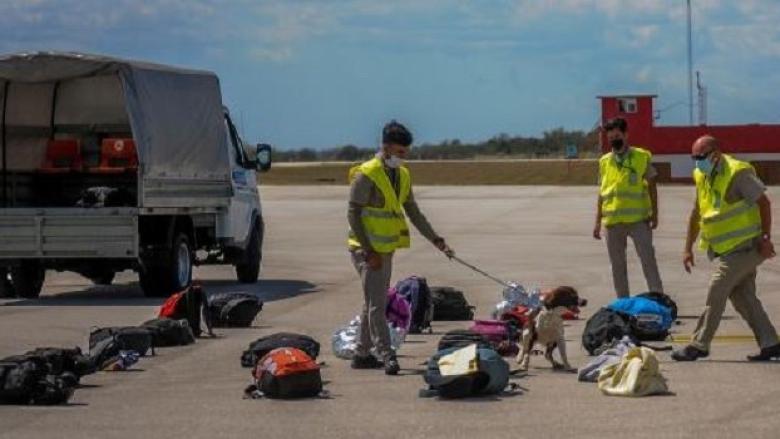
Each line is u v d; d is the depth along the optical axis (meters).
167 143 19.47
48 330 15.79
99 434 9.23
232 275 24.23
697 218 12.41
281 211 47.06
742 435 8.84
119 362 12.25
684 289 19.39
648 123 73.69
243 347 13.84
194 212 20.27
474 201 52.12
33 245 18.94
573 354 12.77
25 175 20.94
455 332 12.43
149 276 19.83
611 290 19.59
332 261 26.83
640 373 10.38
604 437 8.83
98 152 21.08
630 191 15.19
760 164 72.12
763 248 11.78
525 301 14.45
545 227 36.41
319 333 15.02
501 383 10.48
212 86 21.00
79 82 20.72
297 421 9.57
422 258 26.41
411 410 9.93
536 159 110.69
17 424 9.63
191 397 10.73
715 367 11.72
